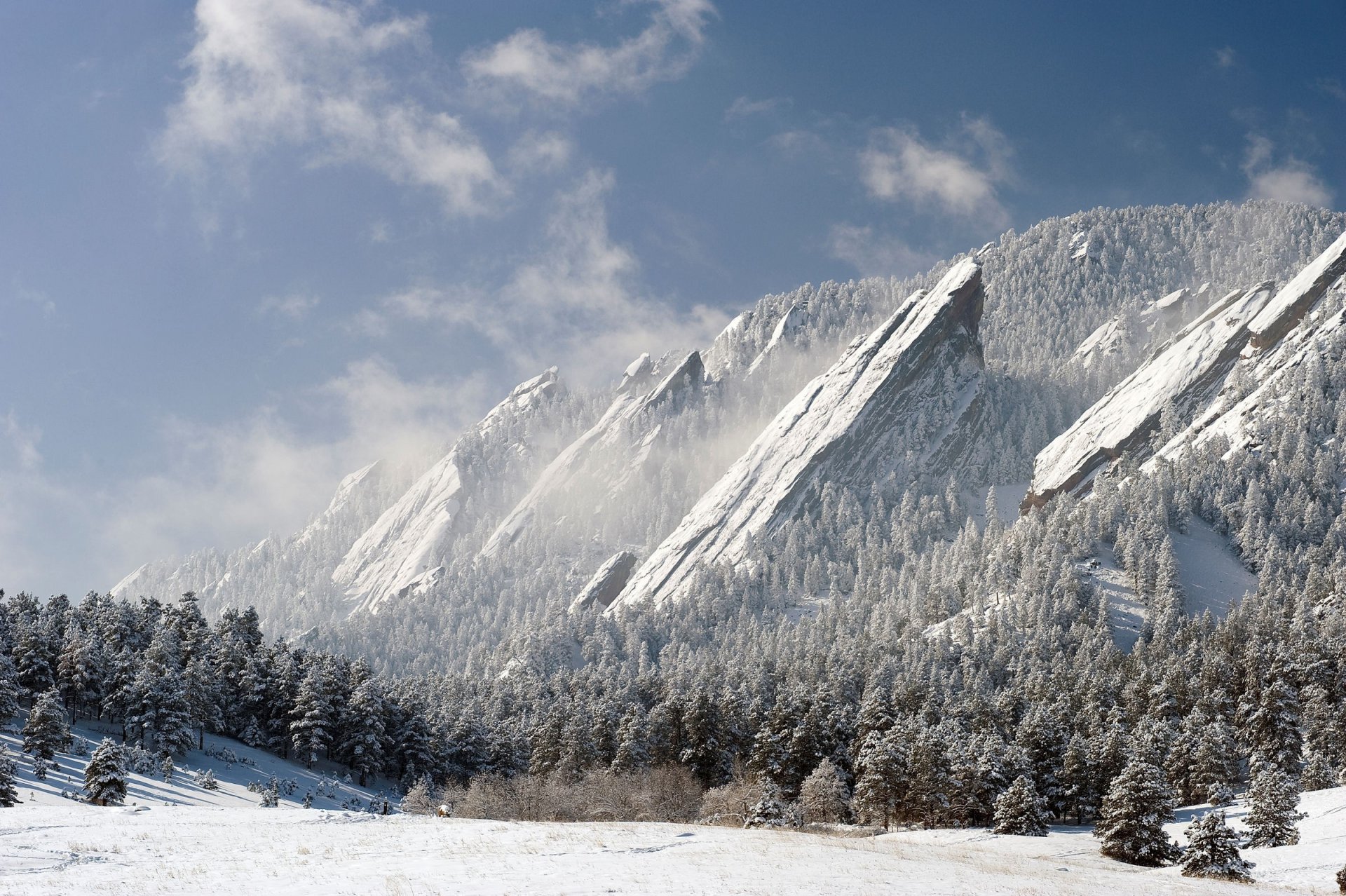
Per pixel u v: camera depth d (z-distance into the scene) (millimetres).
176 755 118438
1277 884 57406
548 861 34062
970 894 30969
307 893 28562
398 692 147250
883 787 102375
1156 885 42562
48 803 78875
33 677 129750
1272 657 138875
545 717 141375
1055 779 111250
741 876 31656
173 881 30328
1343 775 105875
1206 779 106562
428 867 32875
